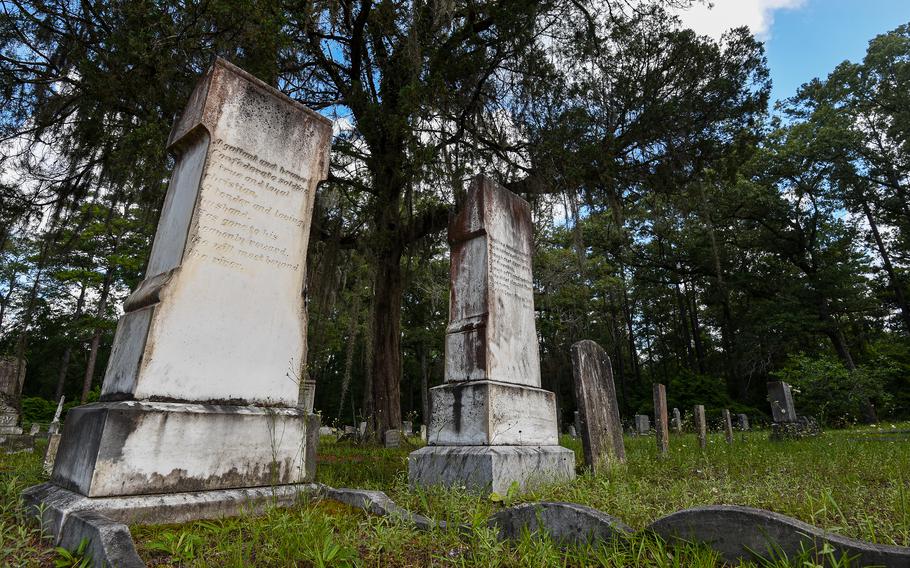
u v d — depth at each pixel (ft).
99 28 28.60
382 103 35.88
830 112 89.04
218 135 12.63
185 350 11.07
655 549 8.27
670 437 46.80
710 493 13.19
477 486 14.89
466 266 19.70
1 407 53.93
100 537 7.18
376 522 9.67
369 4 35.65
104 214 60.29
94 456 9.13
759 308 93.91
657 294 118.73
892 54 86.07
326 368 107.24
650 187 43.14
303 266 13.94
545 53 37.35
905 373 84.43
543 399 19.72
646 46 37.22
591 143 35.88
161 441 9.93
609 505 11.99
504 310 19.35
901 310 97.19
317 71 39.50
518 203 22.03
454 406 17.49
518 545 8.64
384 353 44.19
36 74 30.25
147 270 13.11
